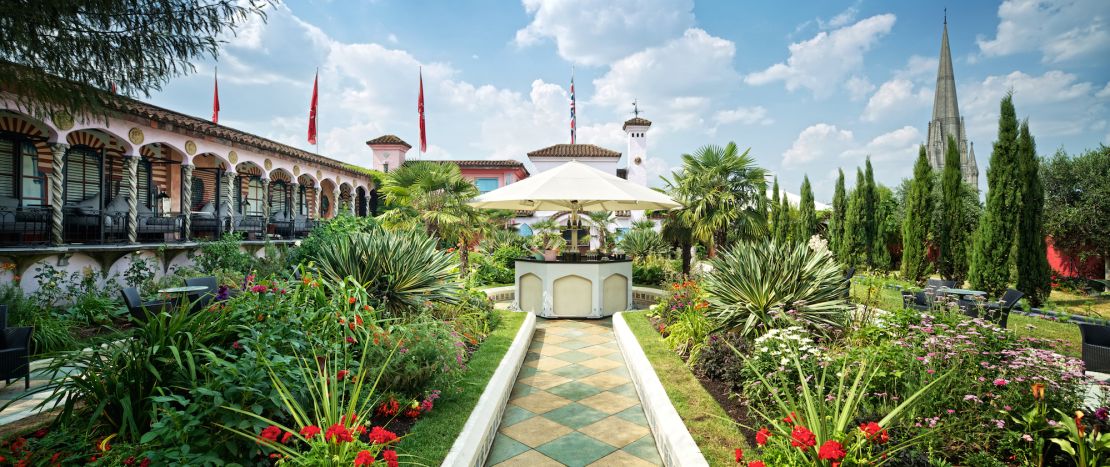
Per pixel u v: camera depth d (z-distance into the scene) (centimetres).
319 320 455
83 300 805
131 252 1017
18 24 340
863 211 1872
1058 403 346
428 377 451
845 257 1889
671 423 407
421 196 1449
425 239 864
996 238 1155
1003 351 394
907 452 321
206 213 1303
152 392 307
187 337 339
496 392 488
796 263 648
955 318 513
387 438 276
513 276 1455
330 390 356
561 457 418
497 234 1908
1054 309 1009
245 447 298
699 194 1512
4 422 421
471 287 1136
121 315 775
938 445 331
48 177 1125
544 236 1867
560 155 2908
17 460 276
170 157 1476
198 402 288
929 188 1457
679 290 874
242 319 384
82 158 1211
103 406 296
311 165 1802
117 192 1294
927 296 769
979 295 855
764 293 614
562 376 655
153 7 418
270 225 1598
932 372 375
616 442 449
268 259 1179
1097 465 283
